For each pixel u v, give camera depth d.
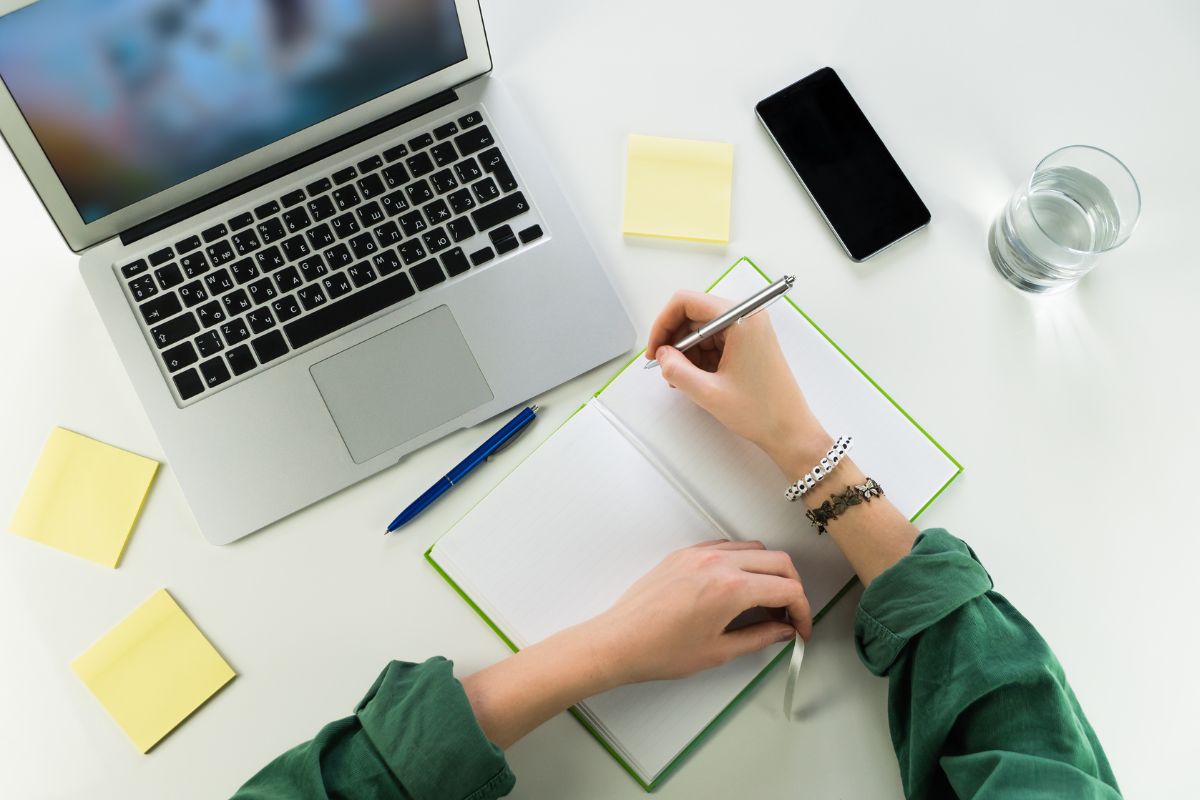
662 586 0.65
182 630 0.71
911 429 0.74
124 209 0.71
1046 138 0.81
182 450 0.71
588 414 0.73
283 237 0.73
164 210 0.73
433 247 0.74
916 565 0.64
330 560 0.72
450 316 0.74
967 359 0.76
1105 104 0.81
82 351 0.75
